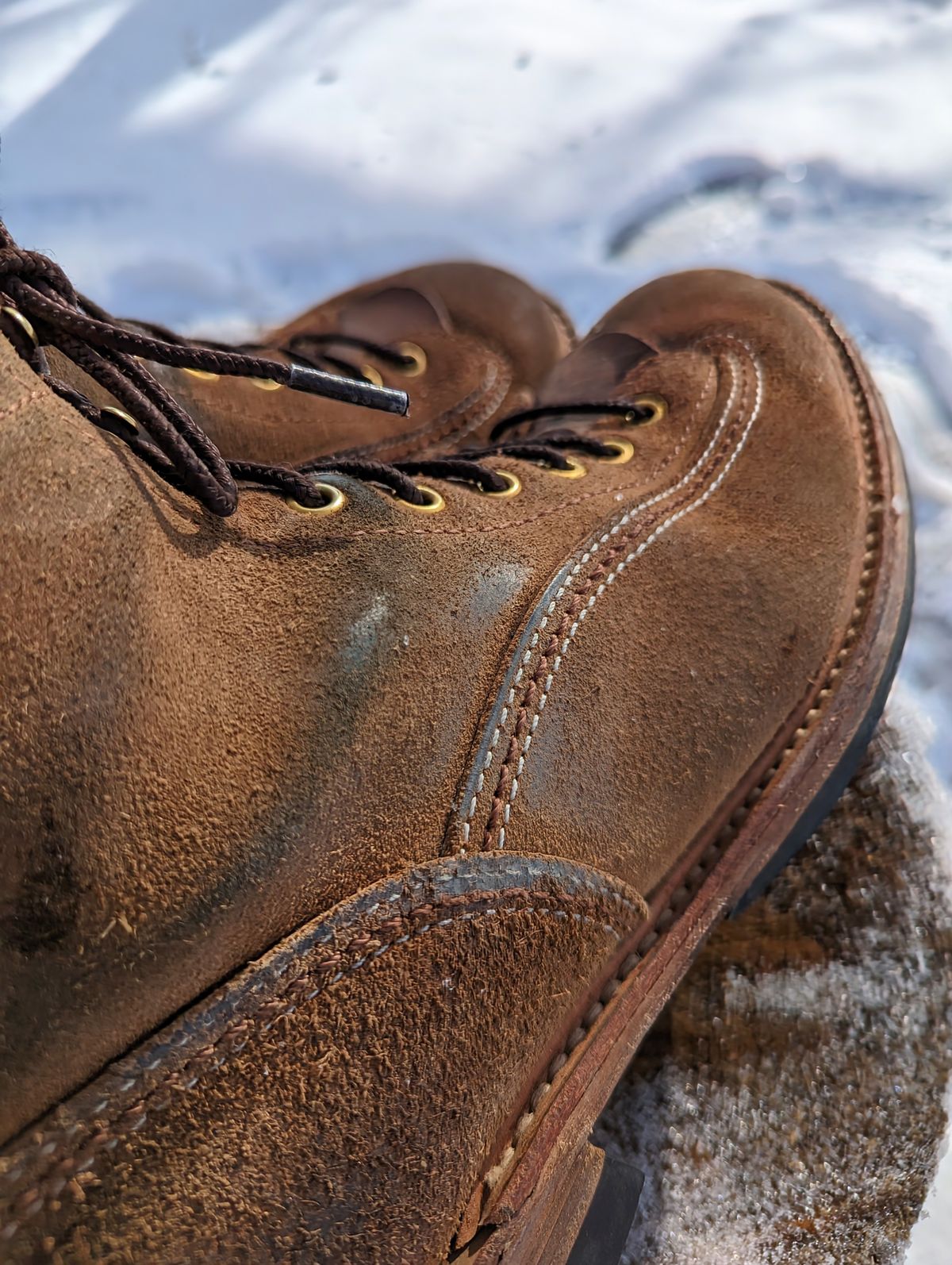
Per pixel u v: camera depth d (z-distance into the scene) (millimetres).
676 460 464
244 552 365
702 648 415
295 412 498
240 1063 337
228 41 867
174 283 693
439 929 356
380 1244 348
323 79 820
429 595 378
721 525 440
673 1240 426
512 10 863
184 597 349
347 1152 344
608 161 733
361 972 348
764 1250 425
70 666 325
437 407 532
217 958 338
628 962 405
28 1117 326
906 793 481
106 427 361
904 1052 446
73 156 770
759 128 735
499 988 365
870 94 749
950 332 590
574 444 469
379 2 884
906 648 511
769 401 478
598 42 828
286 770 349
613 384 508
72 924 326
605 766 389
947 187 682
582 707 388
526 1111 378
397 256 699
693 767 408
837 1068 445
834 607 445
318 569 370
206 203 735
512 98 789
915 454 556
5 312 359
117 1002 330
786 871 472
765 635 427
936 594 519
